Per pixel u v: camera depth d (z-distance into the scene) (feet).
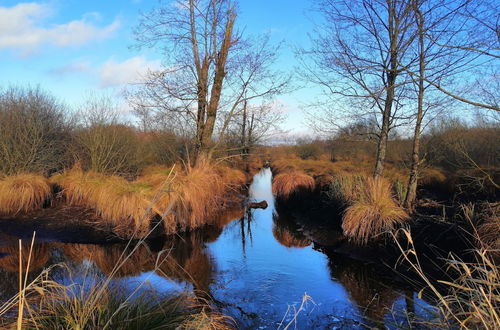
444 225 24.73
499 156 43.06
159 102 39.65
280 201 50.11
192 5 39.19
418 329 9.80
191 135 51.72
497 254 17.57
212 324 11.43
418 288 19.67
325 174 60.39
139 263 23.53
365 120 32.58
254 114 44.83
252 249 28.25
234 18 40.37
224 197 45.09
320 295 19.21
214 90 41.65
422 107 29.91
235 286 20.21
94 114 49.85
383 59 27.22
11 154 43.14
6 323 9.55
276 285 20.49
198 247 28.17
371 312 17.08
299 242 30.76
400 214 27.17
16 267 21.81
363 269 23.36
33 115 48.42
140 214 29.27
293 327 15.66
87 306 9.81
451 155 49.14
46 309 10.41
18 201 34.04
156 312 10.32
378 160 31.07
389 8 25.98
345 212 31.45
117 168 47.91
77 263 22.93
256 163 125.08
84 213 33.60
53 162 49.14
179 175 34.99
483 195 37.09
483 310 7.43
